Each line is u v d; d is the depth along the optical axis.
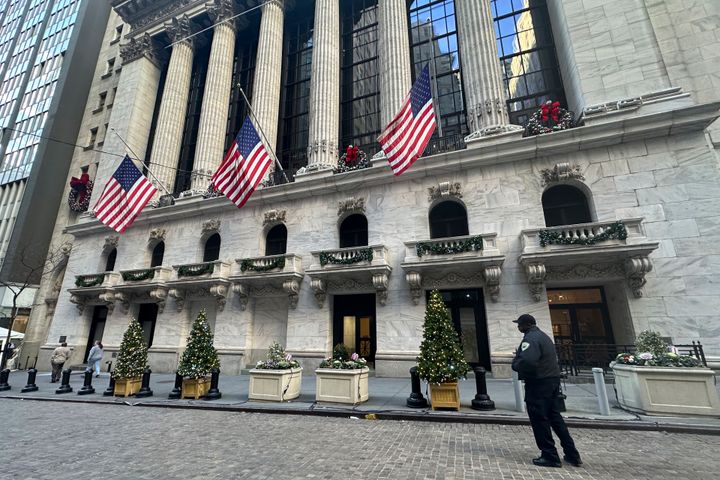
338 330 15.47
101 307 21.58
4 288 25.08
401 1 19.00
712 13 13.78
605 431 6.13
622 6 14.28
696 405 6.51
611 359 11.68
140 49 27.83
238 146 15.08
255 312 16.73
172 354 17.17
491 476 4.24
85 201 26.70
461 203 14.41
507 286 12.59
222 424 7.33
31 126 32.69
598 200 12.34
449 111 18.59
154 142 23.67
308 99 23.02
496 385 10.66
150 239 20.41
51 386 13.81
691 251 10.86
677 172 11.61
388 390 10.30
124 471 4.73
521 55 17.97
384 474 4.41
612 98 13.49
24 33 41.50
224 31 24.31
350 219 16.70
